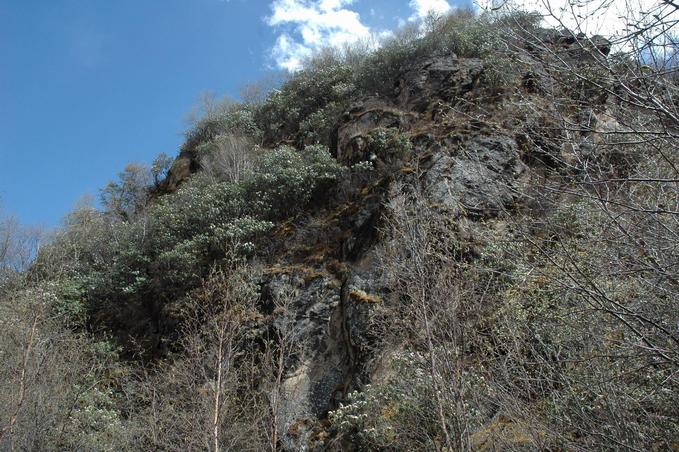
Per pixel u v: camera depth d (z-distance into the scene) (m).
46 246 17.16
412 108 15.92
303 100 21.20
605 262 5.14
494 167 11.24
